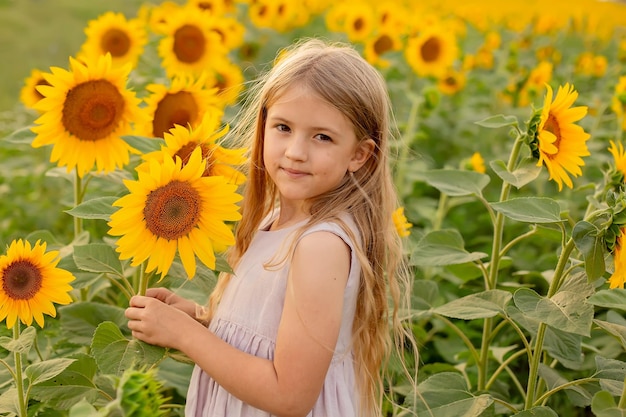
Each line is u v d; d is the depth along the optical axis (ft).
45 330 9.59
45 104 8.59
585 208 15.88
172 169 6.31
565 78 24.54
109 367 6.43
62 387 7.50
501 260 9.56
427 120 19.63
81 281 8.57
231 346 6.52
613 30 35.91
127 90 8.92
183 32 14.30
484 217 15.79
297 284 6.28
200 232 6.45
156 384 4.89
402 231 10.05
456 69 23.94
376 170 6.93
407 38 21.45
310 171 6.39
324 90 6.31
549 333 8.60
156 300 6.70
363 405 7.22
